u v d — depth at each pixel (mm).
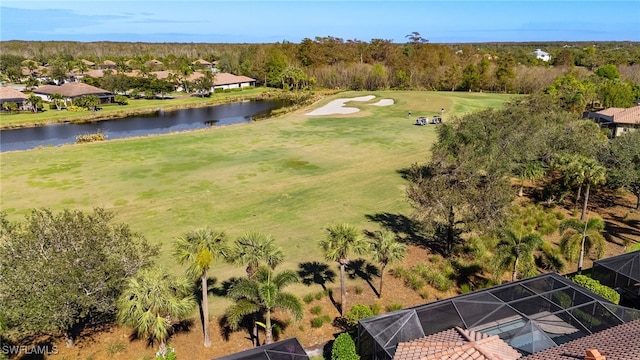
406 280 26312
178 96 118000
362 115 82750
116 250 20297
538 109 52812
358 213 37062
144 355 19531
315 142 61750
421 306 19406
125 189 41688
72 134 71875
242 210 37281
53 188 41688
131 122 83750
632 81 103250
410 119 78562
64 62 161500
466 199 27531
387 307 23391
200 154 54594
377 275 27031
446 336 16891
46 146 61969
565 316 18500
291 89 130375
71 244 19141
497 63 126438
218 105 106500
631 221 34781
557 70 119125
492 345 15688
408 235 32938
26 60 183125
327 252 22281
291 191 42125
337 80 133625
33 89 111750
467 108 87688
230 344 20438
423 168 36781
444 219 28859
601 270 23875
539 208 37375
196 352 19859
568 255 27312
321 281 26203
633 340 14094
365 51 152750
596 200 39781
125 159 51781
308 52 147125
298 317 19000
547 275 21859
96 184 42969
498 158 37000
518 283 21125
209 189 42188
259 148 58125
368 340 17859
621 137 38469
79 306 18219
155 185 42969
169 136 64188
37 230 19328
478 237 31219
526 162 39500
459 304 19406
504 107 56062
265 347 17125
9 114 87125
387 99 102125
